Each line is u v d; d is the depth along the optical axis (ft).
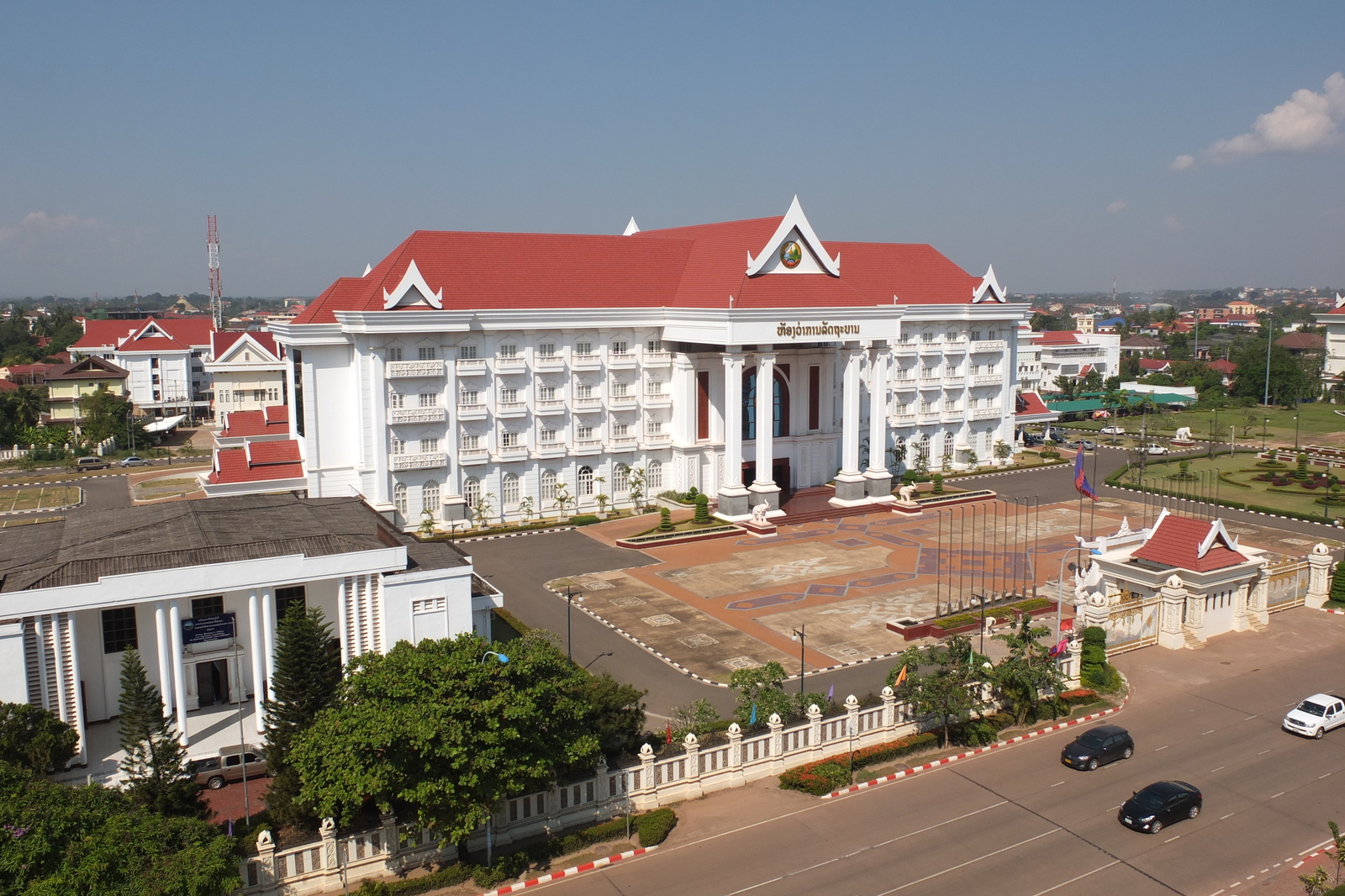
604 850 133.80
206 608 171.32
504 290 309.83
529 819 135.54
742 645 214.07
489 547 292.40
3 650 142.82
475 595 189.57
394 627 172.04
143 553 162.30
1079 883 126.11
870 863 130.72
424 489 303.48
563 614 233.35
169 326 632.79
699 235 360.28
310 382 286.05
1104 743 159.74
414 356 294.87
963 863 130.72
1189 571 213.66
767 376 323.78
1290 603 241.55
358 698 127.13
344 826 123.65
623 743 149.48
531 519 319.68
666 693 188.14
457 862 128.47
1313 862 131.23
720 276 324.39
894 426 395.34
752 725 159.84
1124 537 246.47
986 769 158.30
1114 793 149.89
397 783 118.01
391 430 294.46
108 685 166.61
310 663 145.48
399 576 171.53
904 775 155.84
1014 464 425.69
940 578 262.26
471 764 117.60
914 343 398.21
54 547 173.58
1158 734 170.71
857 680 193.67
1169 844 135.64
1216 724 174.91
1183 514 339.57
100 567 155.84
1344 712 172.96
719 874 128.36
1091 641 192.44
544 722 126.82
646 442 335.88
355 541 174.60
